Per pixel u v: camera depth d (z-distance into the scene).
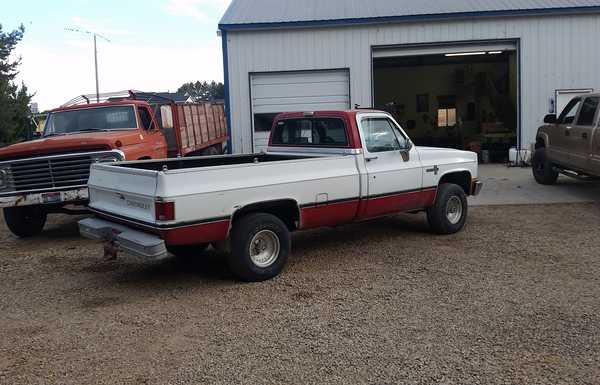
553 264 6.61
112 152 8.59
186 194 5.57
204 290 6.00
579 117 10.88
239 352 4.42
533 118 16.38
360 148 7.08
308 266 6.79
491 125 20.91
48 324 5.14
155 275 6.66
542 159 12.66
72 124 10.16
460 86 27.05
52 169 8.45
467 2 17.14
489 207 10.46
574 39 16.08
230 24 15.93
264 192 6.12
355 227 8.95
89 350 4.54
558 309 5.16
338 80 16.27
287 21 15.93
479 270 6.45
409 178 7.62
